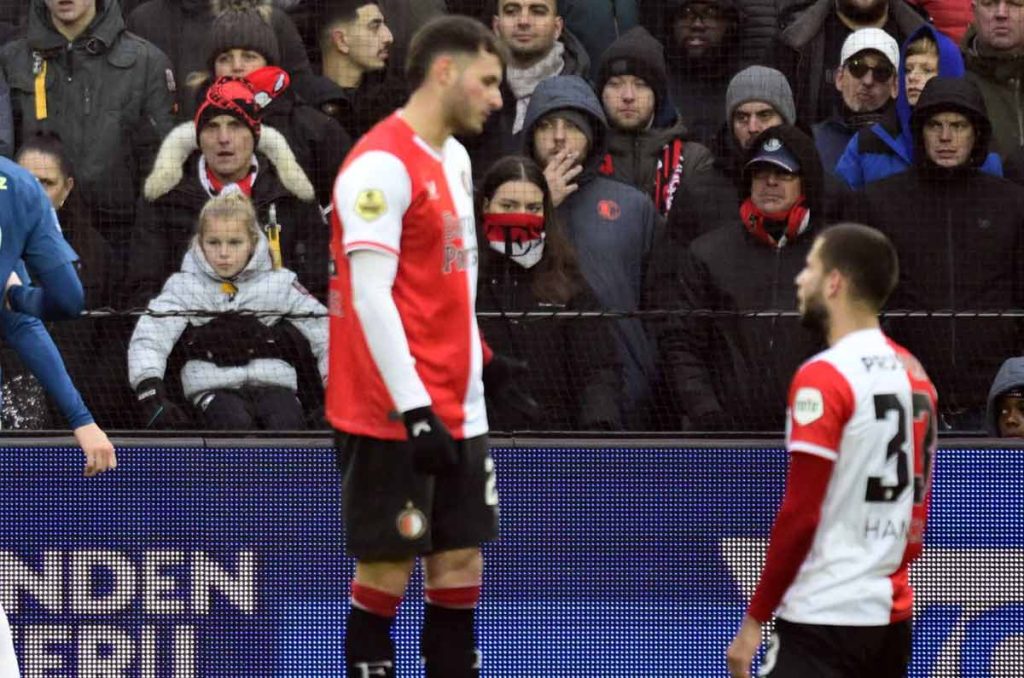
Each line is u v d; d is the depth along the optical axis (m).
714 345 22.06
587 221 22.12
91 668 21.80
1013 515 22.08
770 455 21.98
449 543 16.98
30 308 18.50
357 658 16.94
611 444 22.00
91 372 21.77
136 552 21.81
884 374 15.82
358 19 22.33
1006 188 22.22
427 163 16.39
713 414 22.00
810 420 15.63
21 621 21.75
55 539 21.77
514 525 22.05
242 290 21.81
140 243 21.83
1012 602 22.12
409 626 21.92
